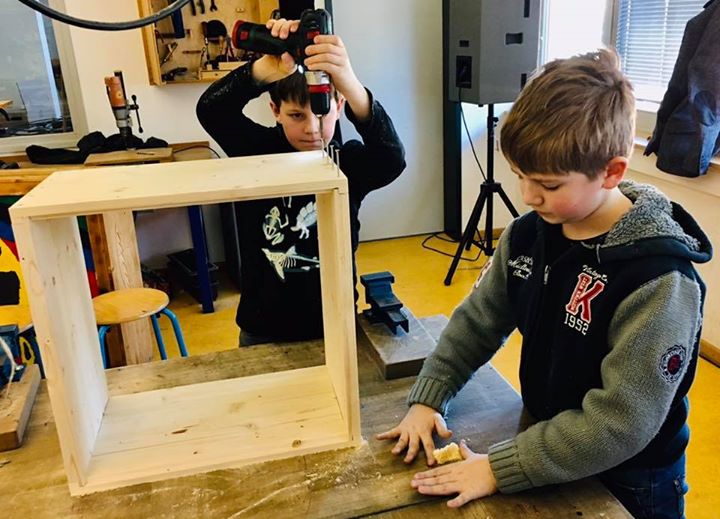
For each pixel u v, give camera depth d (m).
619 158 0.74
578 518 0.75
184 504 0.81
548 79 0.75
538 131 0.72
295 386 1.06
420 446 0.89
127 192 0.81
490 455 0.81
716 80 2.12
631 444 0.73
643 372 0.72
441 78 3.71
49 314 0.78
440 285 3.21
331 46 0.95
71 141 3.27
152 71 3.15
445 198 3.94
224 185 0.84
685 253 0.75
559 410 0.88
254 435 0.93
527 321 0.91
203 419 0.98
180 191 0.81
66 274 0.89
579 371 0.83
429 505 0.78
